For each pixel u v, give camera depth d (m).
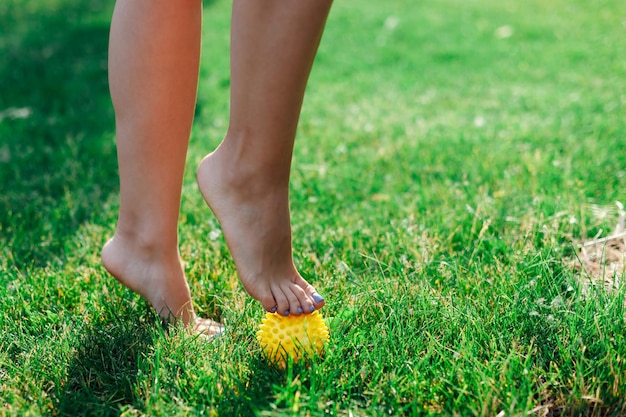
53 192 1.83
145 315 1.27
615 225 1.52
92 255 1.47
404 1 4.93
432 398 1.05
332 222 1.60
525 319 1.18
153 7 1.13
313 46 1.02
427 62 3.38
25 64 3.23
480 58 3.40
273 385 1.03
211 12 4.63
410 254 1.43
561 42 3.61
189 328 1.21
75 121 2.43
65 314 1.28
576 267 1.39
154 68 1.14
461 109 2.56
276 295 1.10
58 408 1.06
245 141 1.07
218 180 1.11
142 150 1.17
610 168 1.80
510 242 1.45
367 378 1.09
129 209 1.21
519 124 2.27
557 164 1.83
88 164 2.00
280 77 1.02
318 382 1.07
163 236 1.21
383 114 2.54
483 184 1.77
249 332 1.20
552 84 2.85
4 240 1.54
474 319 1.18
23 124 2.38
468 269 1.37
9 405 1.06
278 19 1.00
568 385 1.08
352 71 3.27
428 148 2.06
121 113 1.17
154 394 1.05
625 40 3.50
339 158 2.05
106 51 3.51
